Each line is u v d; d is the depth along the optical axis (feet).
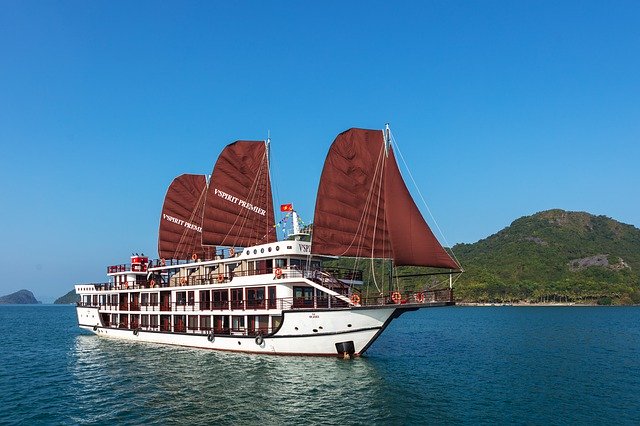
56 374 111.96
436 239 110.11
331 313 109.81
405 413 77.10
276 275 117.19
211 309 131.75
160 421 73.87
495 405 83.20
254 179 151.12
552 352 146.82
